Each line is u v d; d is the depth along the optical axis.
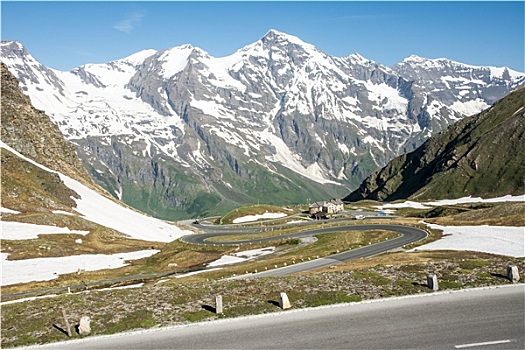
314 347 29.47
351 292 41.38
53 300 43.78
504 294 39.06
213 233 180.38
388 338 30.39
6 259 108.00
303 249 107.06
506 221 116.69
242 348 29.78
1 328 35.66
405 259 71.62
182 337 32.09
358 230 132.62
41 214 149.62
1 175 165.62
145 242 152.62
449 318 33.62
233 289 44.38
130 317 36.75
